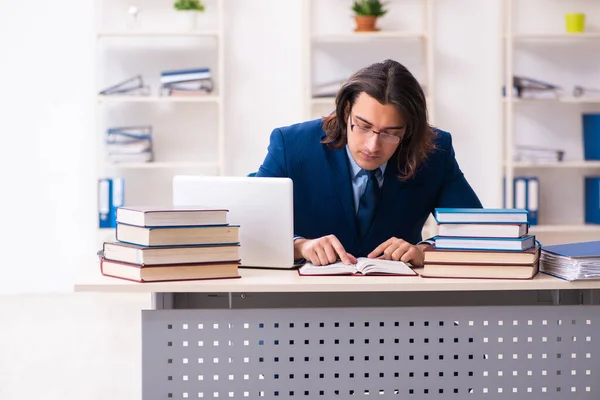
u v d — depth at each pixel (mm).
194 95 5234
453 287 2045
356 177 2465
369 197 2461
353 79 2191
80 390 3514
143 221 2051
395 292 2410
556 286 2066
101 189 5254
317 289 2029
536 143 5523
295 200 2475
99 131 5508
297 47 5473
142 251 2033
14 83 5488
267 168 2488
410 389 2141
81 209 5574
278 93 5492
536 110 5504
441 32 5461
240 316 2100
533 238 2207
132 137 5246
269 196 2264
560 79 5488
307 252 2281
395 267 2182
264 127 5504
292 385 2115
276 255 2275
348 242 2494
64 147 5535
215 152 5520
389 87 2127
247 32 5461
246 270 2260
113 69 5461
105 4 5418
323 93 5219
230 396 2111
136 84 5363
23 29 5469
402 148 2359
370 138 2174
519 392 2162
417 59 5449
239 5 5449
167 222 2062
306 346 2111
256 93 5488
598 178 5379
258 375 2111
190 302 2346
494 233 2098
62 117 5520
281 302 2377
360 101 2164
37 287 5602
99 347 4230
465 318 2139
